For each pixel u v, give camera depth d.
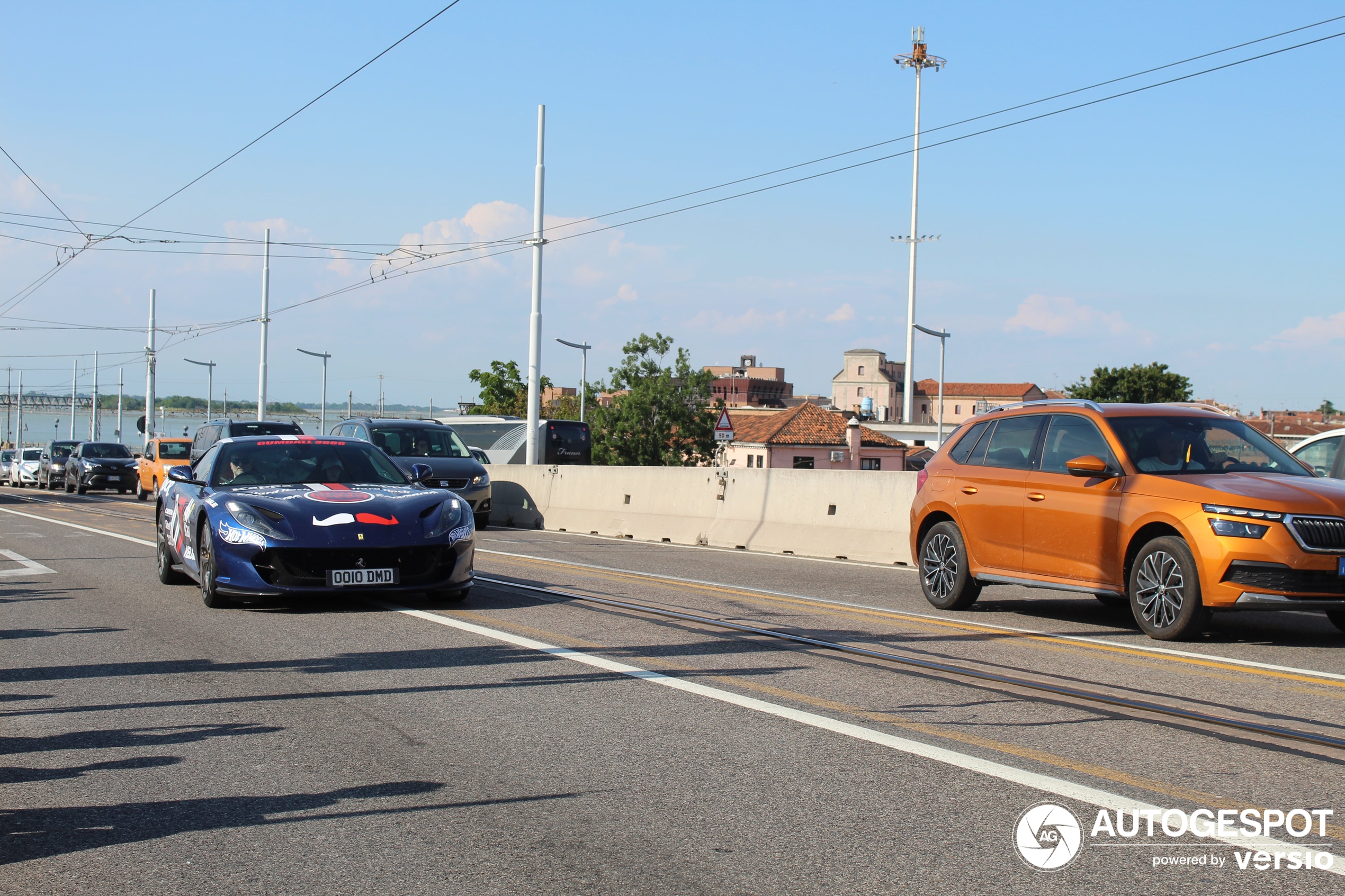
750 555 15.34
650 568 13.02
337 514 9.11
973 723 5.59
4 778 4.69
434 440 22.02
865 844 3.93
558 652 7.41
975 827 4.10
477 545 16.14
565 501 20.92
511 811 4.27
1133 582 8.34
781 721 5.60
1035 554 9.11
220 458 10.41
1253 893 3.53
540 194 25.45
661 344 66.62
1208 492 7.99
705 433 66.19
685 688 6.35
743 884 3.58
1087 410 9.23
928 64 61.47
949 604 9.87
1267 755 5.06
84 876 3.66
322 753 5.04
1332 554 7.61
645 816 4.21
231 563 9.02
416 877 3.64
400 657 7.24
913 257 61.78
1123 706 5.99
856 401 125.88
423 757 4.98
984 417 10.24
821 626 8.67
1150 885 3.58
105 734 5.37
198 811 4.28
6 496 34.19
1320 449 11.43
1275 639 8.30
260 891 3.54
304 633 8.16
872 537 14.51
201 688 6.35
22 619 8.84
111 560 13.54
